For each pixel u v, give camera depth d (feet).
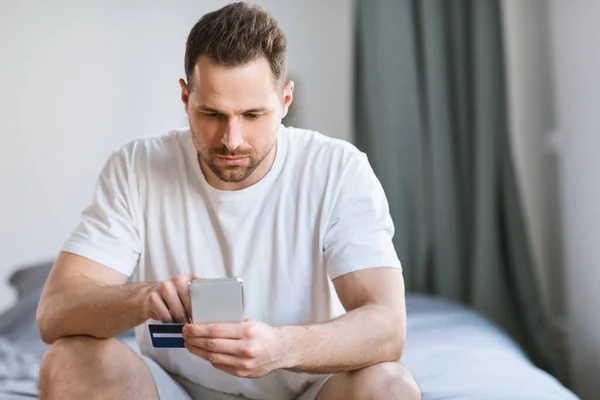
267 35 3.43
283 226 3.95
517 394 4.72
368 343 3.40
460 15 8.25
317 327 3.32
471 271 8.32
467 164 8.34
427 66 8.33
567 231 7.97
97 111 8.71
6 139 8.60
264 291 3.97
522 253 8.14
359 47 8.79
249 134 3.47
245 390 4.04
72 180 8.71
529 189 8.54
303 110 9.23
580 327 7.73
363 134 8.81
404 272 8.50
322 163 4.00
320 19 9.21
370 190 3.96
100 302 3.51
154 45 8.77
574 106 7.62
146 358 4.06
